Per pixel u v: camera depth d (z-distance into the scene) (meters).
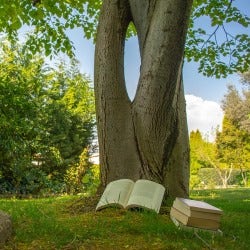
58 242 3.65
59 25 10.27
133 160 5.67
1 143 13.32
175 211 4.55
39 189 16.92
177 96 5.90
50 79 23.84
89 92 28.30
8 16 9.25
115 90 5.79
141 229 4.16
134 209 5.05
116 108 5.77
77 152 25.08
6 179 16.47
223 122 32.34
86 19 10.64
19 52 20.94
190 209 4.16
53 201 6.98
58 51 10.56
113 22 5.94
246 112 32.09
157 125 5.47
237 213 6.42
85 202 5.68
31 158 17.66
